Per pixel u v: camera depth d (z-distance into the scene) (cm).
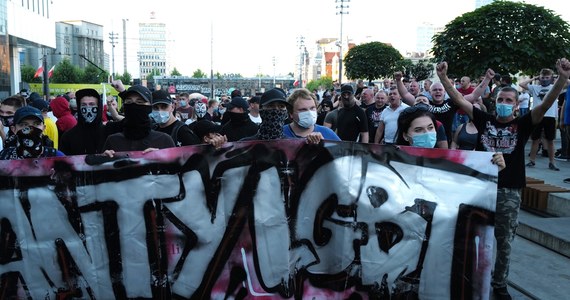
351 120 750
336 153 348
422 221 344
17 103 564
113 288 342
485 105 998
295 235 348
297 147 348
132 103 382
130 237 343
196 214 346
